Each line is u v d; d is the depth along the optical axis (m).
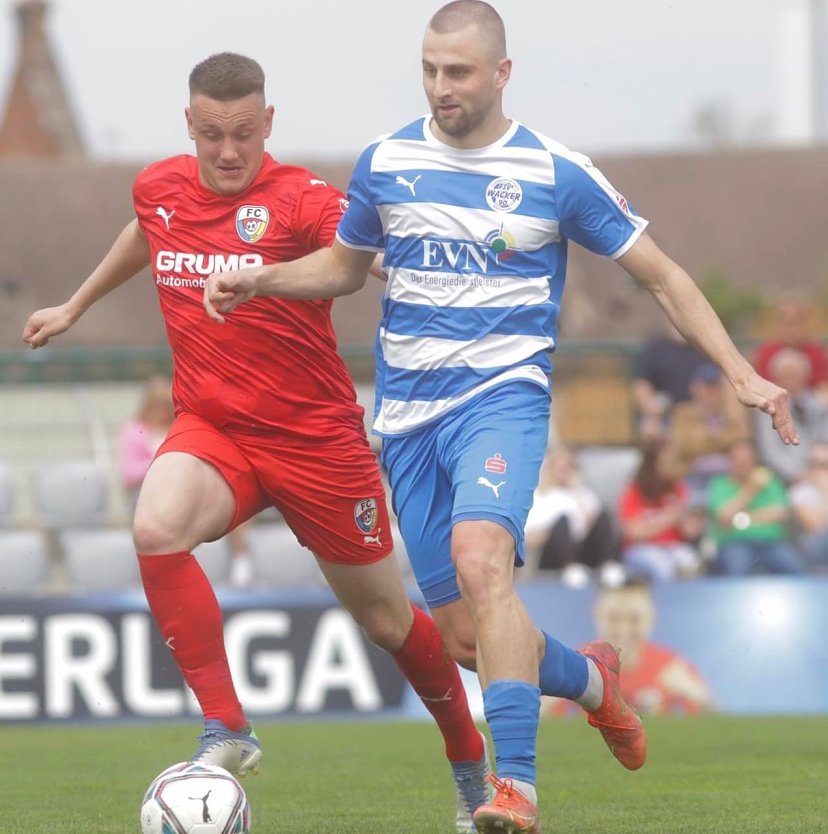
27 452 48.81
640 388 45.78
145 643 38.06
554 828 19.27
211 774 16.95
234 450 19.33
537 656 16.88
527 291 17.69
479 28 17.33
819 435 45.00
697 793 23.00
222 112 18.78
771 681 39.66
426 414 17.83
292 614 38.50
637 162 136.75
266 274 18.02
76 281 112.44
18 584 44.72
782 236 130.38
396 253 17.92
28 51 178.12
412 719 38.06
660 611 40.06
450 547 17.98
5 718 37.78
